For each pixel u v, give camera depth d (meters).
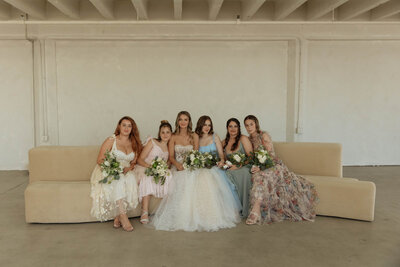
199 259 2.80
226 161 3.88
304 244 3.10
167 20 6.21
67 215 3.61
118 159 3.67
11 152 6.72
